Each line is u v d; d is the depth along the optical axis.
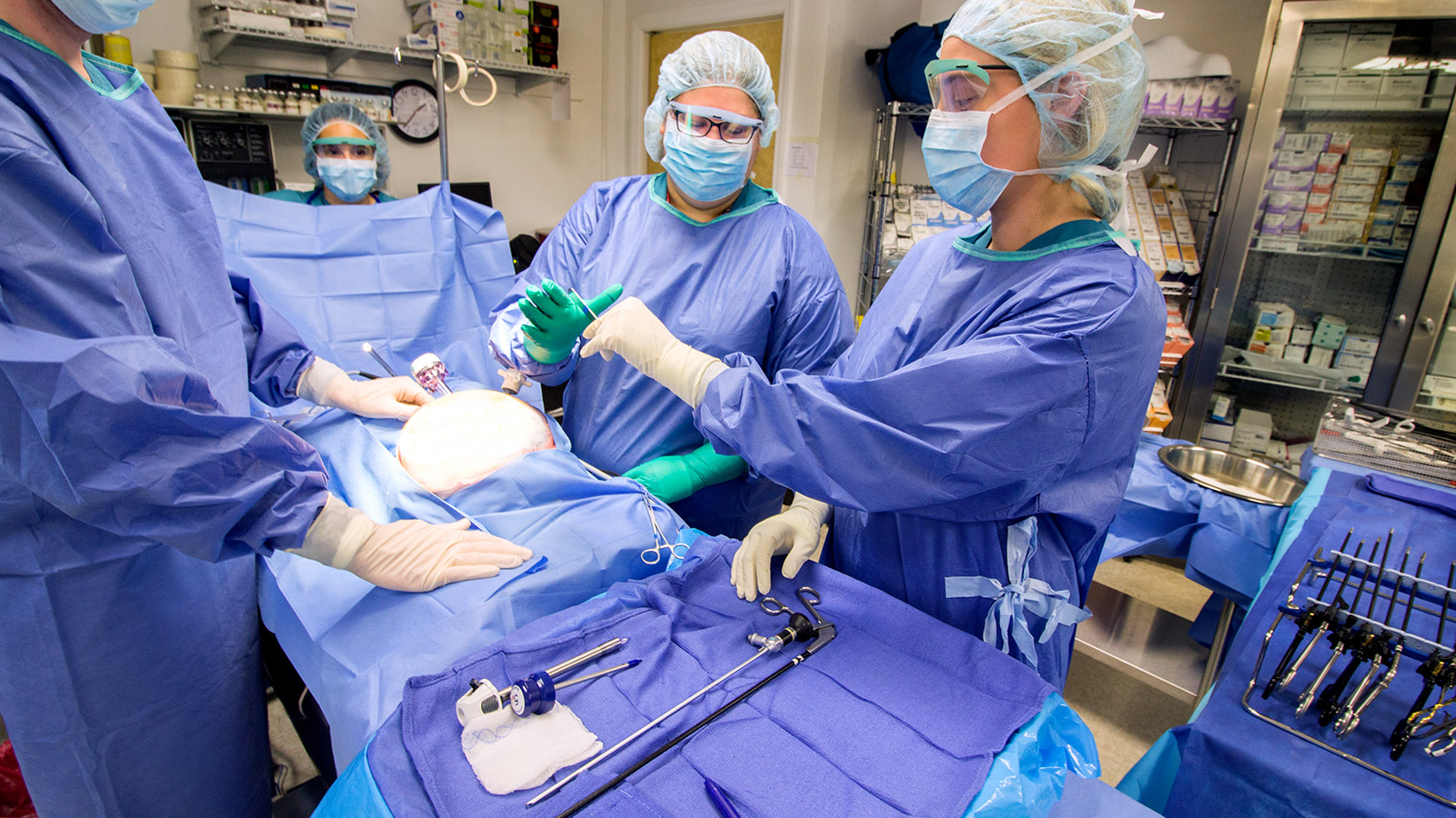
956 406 0.78
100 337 0.75
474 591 0.87
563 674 0.71
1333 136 2.48
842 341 1.41
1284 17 2.35
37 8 0.79
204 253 1.04
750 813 0.59
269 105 2.57
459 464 1.07
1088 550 0.99
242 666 1.07
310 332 1.54
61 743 0.92
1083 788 0.73
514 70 3.21
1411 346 2.46
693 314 1.40
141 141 0.94
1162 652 1.92
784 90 3.21
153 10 2.55
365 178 2.03
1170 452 1.94
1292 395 2.87
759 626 0.83
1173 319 2.73
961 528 0.96
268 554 0.86
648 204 1.46
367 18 3.05
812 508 1.09
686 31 3.61
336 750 0.76
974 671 0.77
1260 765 0.85
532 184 3.82
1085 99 0.81
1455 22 2.28
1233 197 2.56
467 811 0.57
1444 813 0.78
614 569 0.96
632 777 0.61
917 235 3.10
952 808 0.60
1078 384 0.79
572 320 1.10
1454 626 1.08
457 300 1.69
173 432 0.75
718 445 0.91
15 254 0.71
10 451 0.71
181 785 1.02
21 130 0.72
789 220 1.44
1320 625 0.95
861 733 0.68
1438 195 2.32
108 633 0.89
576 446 1.53
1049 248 0.89
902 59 2.93
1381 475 1.70
